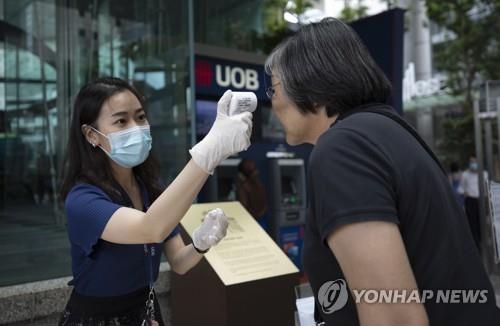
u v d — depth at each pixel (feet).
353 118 3.22
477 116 15.98
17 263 9.98
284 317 8.71
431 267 2.94
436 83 54.49
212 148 4.12
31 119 12.47
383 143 3.02
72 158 5.38
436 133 65.72
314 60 3.50
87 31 13.60
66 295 9.07
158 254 5.59
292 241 20.51
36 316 8.70
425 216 2.96
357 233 2.68
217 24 19.58
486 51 45.68
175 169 12.82
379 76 3.57
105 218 4.63
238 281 8.14
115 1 13.82
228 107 4.32
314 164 3.04
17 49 12.42
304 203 20.94
